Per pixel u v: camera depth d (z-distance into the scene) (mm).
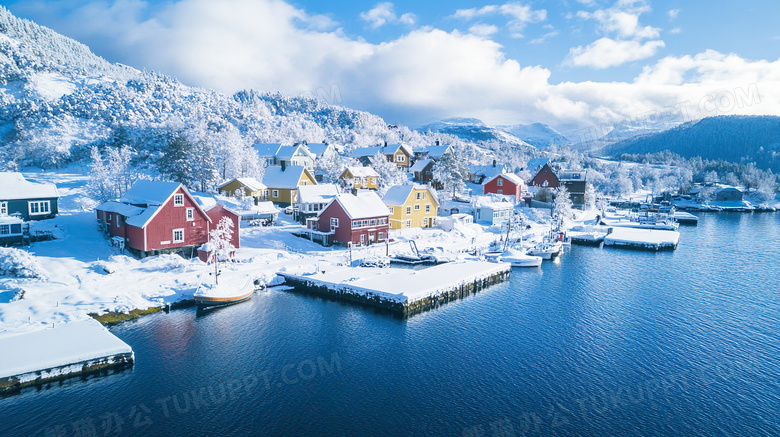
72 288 41062
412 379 29656
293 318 40594
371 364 31766
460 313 42969
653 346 35219
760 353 34000
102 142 141375
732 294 49469
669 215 112062
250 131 166500
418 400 27078
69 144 140125
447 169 109375
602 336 37250
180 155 91938
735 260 68188
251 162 101312
